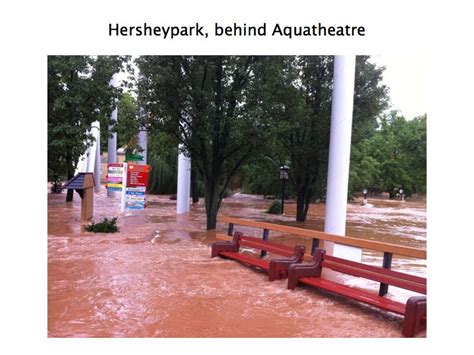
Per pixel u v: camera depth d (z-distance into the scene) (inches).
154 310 222.4
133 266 318.0
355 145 802.2
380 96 688.4
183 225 581.3
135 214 705.6
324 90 652.7
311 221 689.6
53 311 219.0
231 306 231.1
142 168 724.7
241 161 557.6
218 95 518.6
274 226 327.0
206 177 549.3
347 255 275.6
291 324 206.4
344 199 424.5
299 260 288.7
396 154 1481.3
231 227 387.9
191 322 207.0
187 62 508.7
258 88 493.4
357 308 231.6
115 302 234.2
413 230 594.9
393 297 258.1
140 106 543.8
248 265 329.1
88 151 877.2
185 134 552.7
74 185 549.0
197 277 289.7
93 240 426.0
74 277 284.4
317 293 256.2
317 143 660.1
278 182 936.3
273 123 496.4
